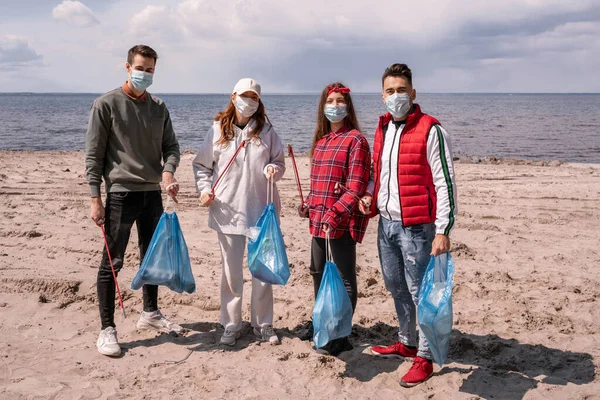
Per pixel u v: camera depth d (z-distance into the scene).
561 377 3.91
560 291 5.64
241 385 3.77
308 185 12.06
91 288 5.56
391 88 3.61
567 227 8.39
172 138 4.48
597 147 25.92
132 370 3.98
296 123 44.72
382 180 3.79
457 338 4.43
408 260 3.74
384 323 4.85
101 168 4.13
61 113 63.44
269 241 4.09
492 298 5.44
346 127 4.12
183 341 4.50
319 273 4.23
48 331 4.64
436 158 3.56
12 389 3.64
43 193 10.43
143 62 4.02
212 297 5.30
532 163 16.92
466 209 9.59
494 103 142.38
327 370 3.98
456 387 3.75
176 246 4.18
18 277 5.59
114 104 4.07
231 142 4.23
